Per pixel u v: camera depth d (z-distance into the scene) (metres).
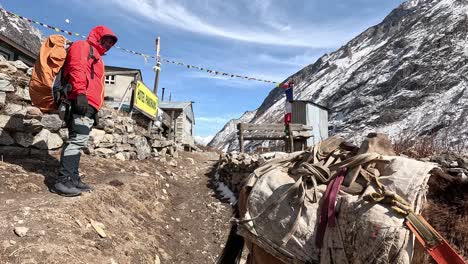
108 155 8.33
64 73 4.60
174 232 5.99
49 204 4.34
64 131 6.95
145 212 5.99
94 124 5.07
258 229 2.84
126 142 9.21
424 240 2.23
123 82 24.66
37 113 6.29
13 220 3.81
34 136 6.29
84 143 4.90
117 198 5.52
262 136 9.67
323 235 2.54
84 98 4.53
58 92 4.59
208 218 6.87
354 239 2.39
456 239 3.34
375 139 2.87
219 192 8.55
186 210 7.17
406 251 2.24
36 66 4.52
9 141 5.87
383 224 2.30
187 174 10.29
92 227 4.34
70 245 3.79
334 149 3.11
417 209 2.38
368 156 2.68
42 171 5.51
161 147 11.32
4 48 15.61
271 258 2.84
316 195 2.71
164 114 17.91
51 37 4.55
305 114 10.23
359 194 2.56
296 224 2.65
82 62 4.55
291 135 8.92
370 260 2.29
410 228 2.27
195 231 6.28
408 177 2.49
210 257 5.46
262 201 2.90
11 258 3.31
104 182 5.95
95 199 4.94
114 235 4.52
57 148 6.73
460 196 3.31
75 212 4.36
